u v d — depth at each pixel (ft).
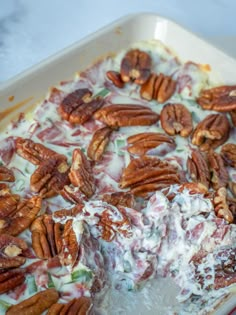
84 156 0.76
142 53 0.88
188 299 0.71
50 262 0.67
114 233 0.70
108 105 0.83
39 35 1.00
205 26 1.03
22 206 0.71
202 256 0.71
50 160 0.75
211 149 0.80
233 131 0.83
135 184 0.75
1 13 1.02
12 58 0.97
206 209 0.72
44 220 0.70
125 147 0.79
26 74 0.80
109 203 0.72
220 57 0.87
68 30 1.01
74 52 0.84
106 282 0.71
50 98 0.82
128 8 1.04
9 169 0.75
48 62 0.82
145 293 0.72
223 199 0.72
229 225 0.71
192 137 0.80
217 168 0.77
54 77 0.83
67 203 0.73
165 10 1.04
